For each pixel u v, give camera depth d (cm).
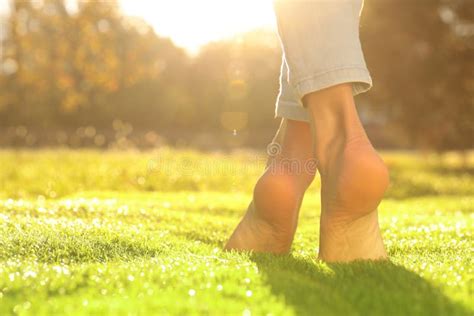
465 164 2078
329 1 201
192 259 217
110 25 2994
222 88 4688
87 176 906
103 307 145
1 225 270
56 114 3734
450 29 1958
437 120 1989
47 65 2828
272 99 4594
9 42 2827
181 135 3138
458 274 195
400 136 2145
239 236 253
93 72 2897
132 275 181
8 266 195
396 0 1936
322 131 210
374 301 156
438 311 150
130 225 321
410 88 1936
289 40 204
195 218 392
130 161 1120
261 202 240
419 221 399
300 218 468
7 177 858
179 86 4688
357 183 201
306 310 146
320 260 221
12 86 3319
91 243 241
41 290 166
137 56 3036
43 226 273
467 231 318
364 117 2284
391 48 1930
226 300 154
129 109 4366
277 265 207
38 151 1481
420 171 1747
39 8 2834
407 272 196
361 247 219
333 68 200
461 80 1948
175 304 147
